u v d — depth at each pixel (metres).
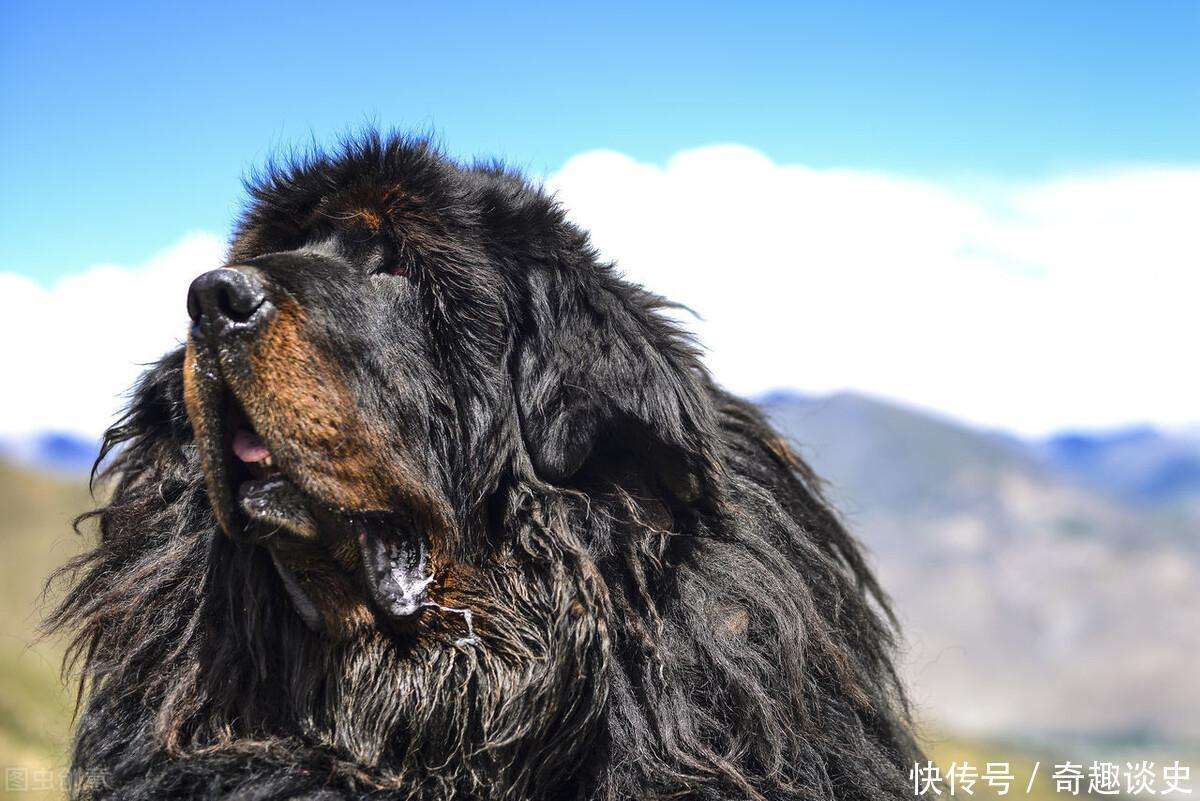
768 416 1.45
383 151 1.25
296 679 1.21
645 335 1.24
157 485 1.29
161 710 1.23
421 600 1.19
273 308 1.15
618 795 1.20
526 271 1.22
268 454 1.16
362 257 1.23
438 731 1.19
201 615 1.24
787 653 1.24
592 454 1.24
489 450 1.21
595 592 1.20
